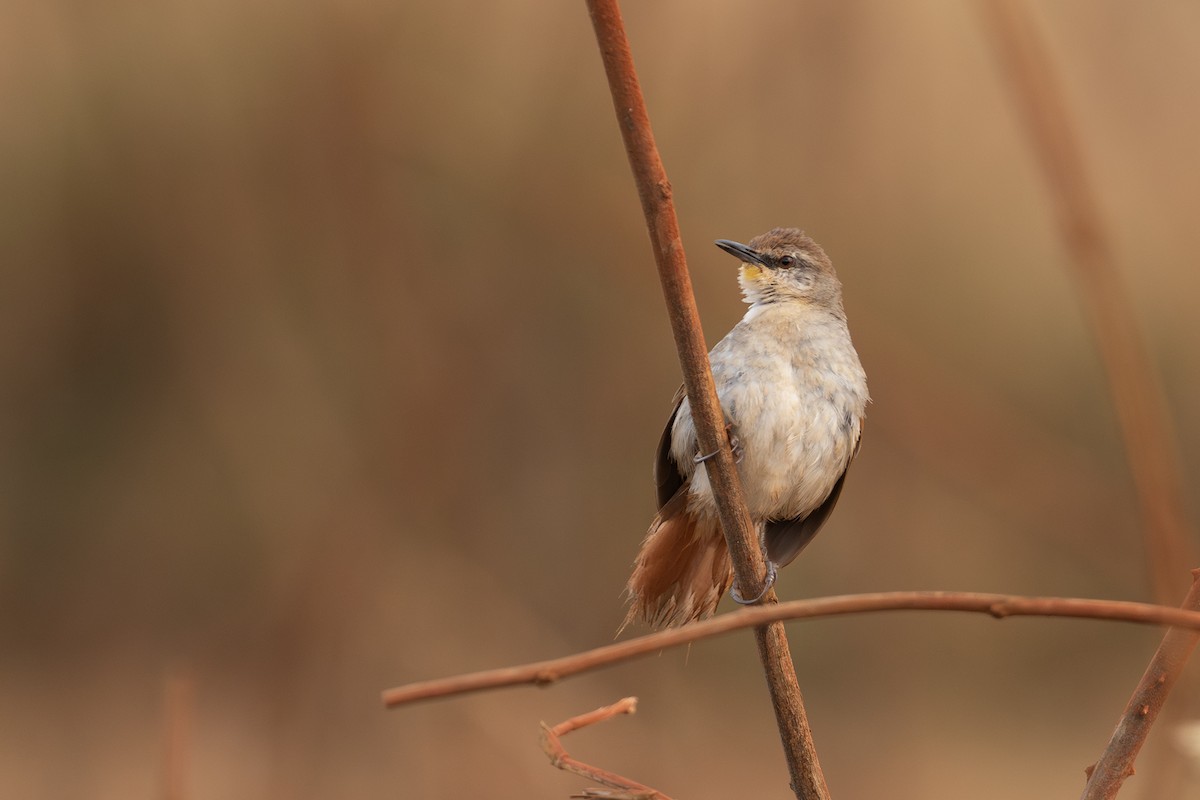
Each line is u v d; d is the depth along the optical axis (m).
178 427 16.39
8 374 16.59
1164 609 2.91
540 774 12.76
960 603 2.94
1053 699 15.59
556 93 13.50
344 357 14.16
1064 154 4.60
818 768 4.70
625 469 15.08
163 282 15.50
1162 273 14.93
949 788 13.76
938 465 10.10
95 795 13.86
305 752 12.77
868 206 12.97
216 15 14.23
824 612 2.95
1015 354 15.85
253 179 13.95
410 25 13.39
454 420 13.94
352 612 13.35
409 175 13.76
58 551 16.75
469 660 13.47
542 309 14.55
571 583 14.70
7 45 15.20
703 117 12.79
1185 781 3.67
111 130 14.90
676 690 14.64
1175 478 4.27
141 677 15.56
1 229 15.59
